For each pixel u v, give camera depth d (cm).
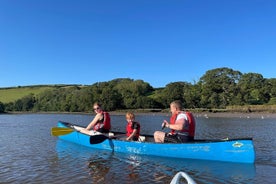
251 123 2978
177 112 1019
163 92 7881
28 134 1828
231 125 2677
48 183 742
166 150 1011
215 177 786
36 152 1158
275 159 988
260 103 7281
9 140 1521
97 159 1012
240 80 8012
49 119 4200
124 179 774
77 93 8150
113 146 1147
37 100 8956
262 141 1440
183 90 7569
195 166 896
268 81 7931
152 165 918
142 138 1222
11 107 8762
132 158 1017
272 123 2959
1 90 10431
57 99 8550
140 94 8081
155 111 7131
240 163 920
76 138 1333
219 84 7556
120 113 7012
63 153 1127
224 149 936
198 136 1736
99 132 1249
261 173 818
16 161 997
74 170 869
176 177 405
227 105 7125
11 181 762
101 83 8250
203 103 7075
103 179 775
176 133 1008
